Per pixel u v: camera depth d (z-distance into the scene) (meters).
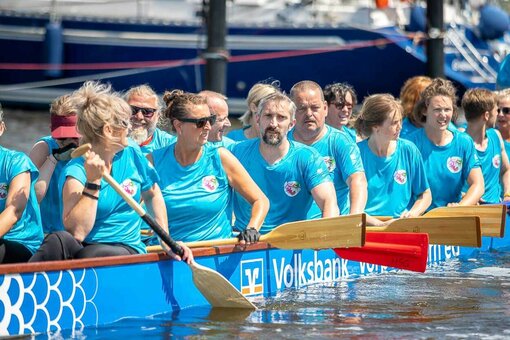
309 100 21.38
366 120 22.83
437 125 24.94
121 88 51.12
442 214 23.48
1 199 16.28
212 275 17.02
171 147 18.86
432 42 43.62
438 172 25.39
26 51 50.66
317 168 20.05
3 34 50.44
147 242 20.33
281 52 49.88
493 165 28.38
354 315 16.84
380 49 49.41
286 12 50.56
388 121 22.58
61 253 15.66
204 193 18.83
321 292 19.30
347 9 51.12
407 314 16.98
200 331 15.34
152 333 15.13
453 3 54.56
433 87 25.22
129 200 16.31
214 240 18.19
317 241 18.75
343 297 18.70
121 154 16.88
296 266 20.05
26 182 16.33
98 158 15.88
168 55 50.25
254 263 18.86
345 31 49.47
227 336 15.02
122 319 15.92
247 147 20.50
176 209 18.70
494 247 26.81
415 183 23.81
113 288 15.73
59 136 18.27
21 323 14.11
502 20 52.62
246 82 50.44
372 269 22.28
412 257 19.94
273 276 19.36
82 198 15.99
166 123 22.22
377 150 23.09
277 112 19.58
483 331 15.61
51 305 14.59
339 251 21.11
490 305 17.94
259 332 15.34
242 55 50.06
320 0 50.88
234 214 20.94
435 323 16.22
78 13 50.44
